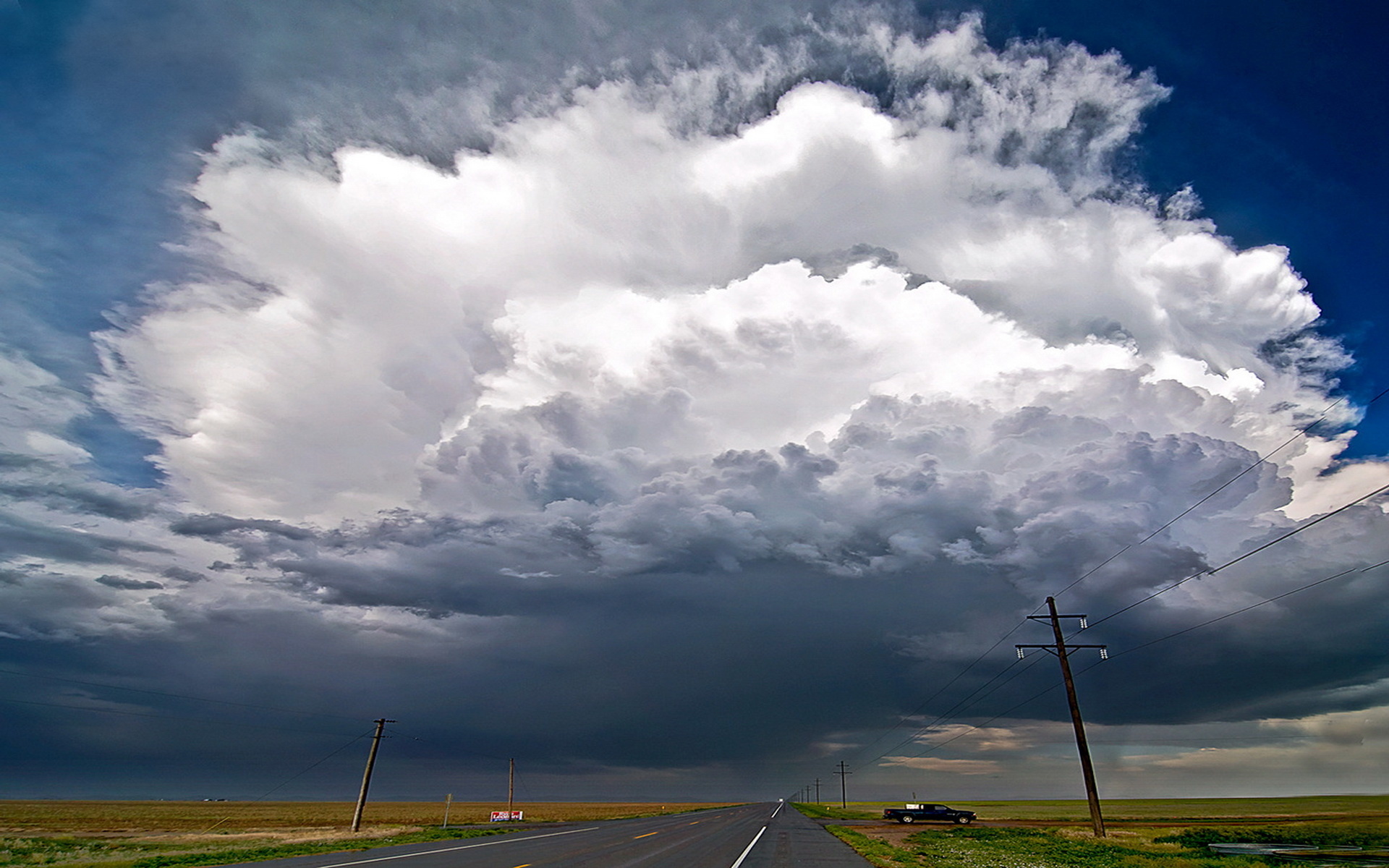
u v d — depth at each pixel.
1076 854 36.03
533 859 30.47
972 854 36.03
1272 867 32.03
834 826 62.84
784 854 33.06
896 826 65.56
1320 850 44.41
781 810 119.38
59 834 70.06
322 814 130.12
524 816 104.56
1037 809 147.12
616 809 145.88
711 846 38.41
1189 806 163.25
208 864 30.56
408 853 34.16
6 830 76.31
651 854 33.19
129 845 53.56
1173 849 39.47
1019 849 38.81
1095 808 44.31
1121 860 33.16
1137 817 91.88
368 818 109.56
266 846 46.38
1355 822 75.94
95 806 179.00
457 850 35.84
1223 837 49.97
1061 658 46.88
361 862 28.92
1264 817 92.62
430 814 134.50
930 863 30.94
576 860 29.77
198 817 115.19
